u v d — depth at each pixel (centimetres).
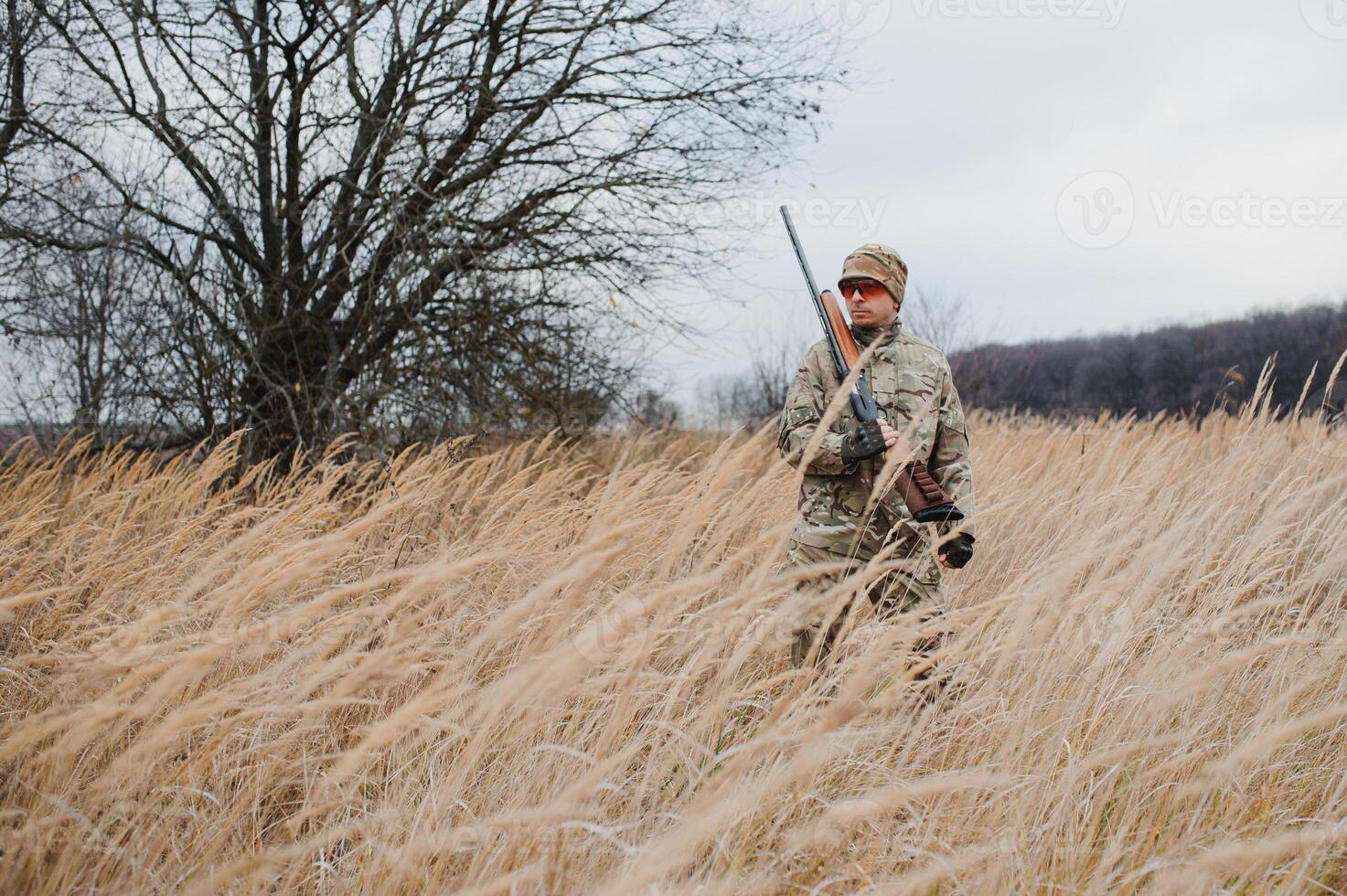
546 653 165
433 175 725
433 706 157
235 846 183
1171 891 153
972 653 224
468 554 292
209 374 611
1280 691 235
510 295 731
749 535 310
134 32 612
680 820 163
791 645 272
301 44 670
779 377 1486
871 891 159
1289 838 148
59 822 167
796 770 154
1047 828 180
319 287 686
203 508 454
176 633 245
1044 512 392
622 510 215
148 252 621
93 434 538
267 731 212
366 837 180
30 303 613
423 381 679
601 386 766
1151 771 189
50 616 264
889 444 257
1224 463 421
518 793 196
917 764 203
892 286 279
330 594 174
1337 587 289
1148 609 269
